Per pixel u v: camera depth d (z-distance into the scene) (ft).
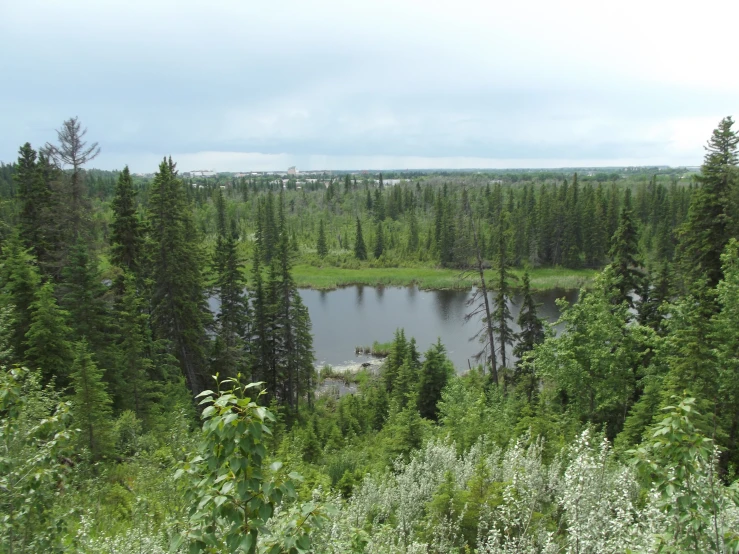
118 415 66.44
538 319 90.79
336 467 47.03
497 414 61.57
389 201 431.43
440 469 32.07
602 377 66.28
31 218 101.14
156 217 87.51
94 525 26.78
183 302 89.25
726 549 12.20
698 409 46.60
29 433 15.15
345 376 137.80
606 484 19.74
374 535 20.80
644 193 316.60
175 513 20.80
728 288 53.01
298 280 261.85
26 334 61.98
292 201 483.10
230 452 10.02
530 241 270.87
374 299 225.76
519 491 22.52
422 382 93.30
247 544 10.07
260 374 108.17
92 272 76.33
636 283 87.04
